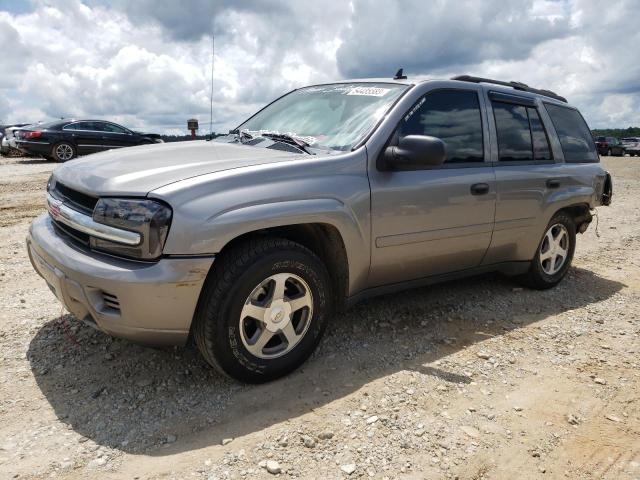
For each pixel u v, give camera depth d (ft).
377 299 14.14
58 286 9.10
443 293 14.99
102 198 8.75
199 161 9.66
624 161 93.71
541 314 13.97
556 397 9.79
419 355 11.12
